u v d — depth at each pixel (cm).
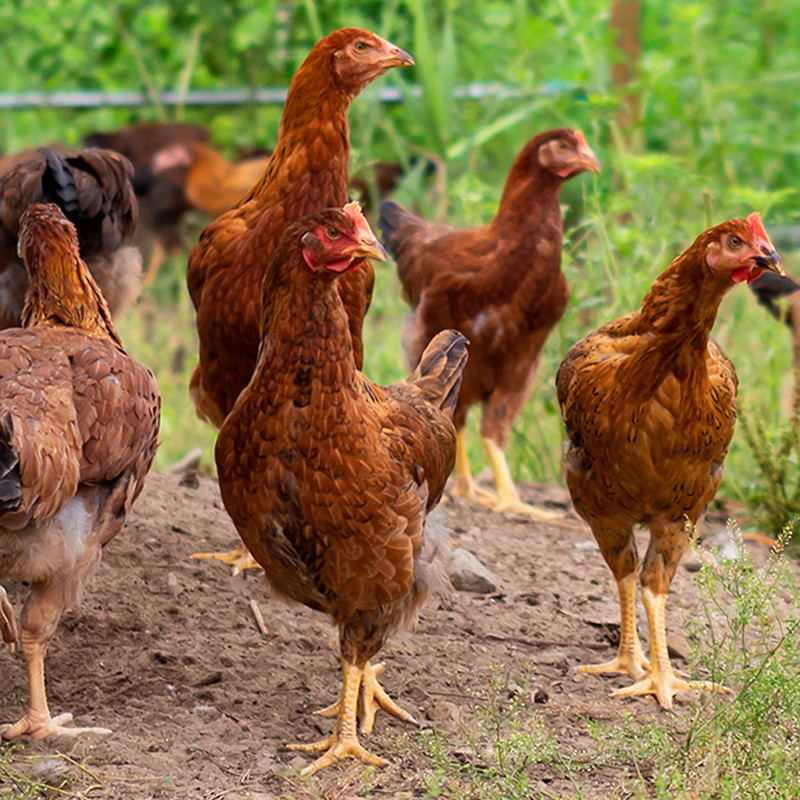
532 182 1070
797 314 1153
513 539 1034
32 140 2116
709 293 693
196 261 859
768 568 719
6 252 962
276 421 626
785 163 1919
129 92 2050
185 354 1518
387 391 721
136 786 623
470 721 720
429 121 1716
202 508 1006
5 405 627
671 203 1623
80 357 691
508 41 1977
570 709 740
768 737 644
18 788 618
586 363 752
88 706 716
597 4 1711
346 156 834
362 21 1997
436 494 698
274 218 818
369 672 715
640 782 611
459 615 867
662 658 765
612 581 955
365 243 605
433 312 1099
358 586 650
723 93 1828
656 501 743
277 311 624
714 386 734
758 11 2080
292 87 828
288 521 639
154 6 2062
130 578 861
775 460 1062
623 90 1569
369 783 634
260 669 771
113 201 1007
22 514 612
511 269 1069
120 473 698
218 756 662
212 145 2031
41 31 2094
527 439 1262
